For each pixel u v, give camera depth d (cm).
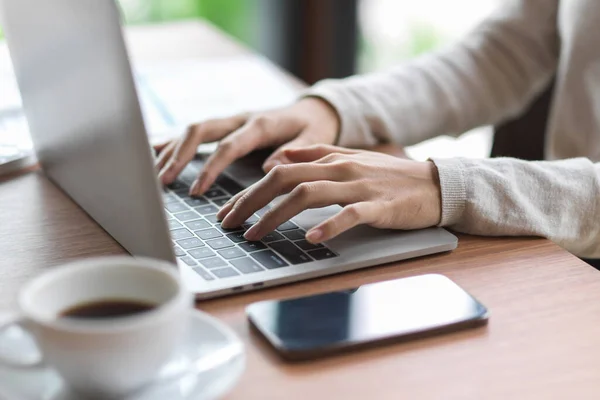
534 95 122
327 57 237
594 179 76
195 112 108
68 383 46
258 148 89
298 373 51
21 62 79
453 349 54
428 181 72
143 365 44
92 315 47
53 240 71
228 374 47
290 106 95
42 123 80
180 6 218
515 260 68
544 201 74
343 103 96
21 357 48
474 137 203
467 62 112
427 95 106
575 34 107
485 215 71
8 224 74
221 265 63
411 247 68
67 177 78
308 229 71
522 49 116
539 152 130
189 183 83
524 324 58
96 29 57
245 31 229
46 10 67
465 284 64
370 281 64
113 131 60
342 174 71
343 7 230
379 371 52
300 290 62
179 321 45
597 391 50
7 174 87
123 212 64
